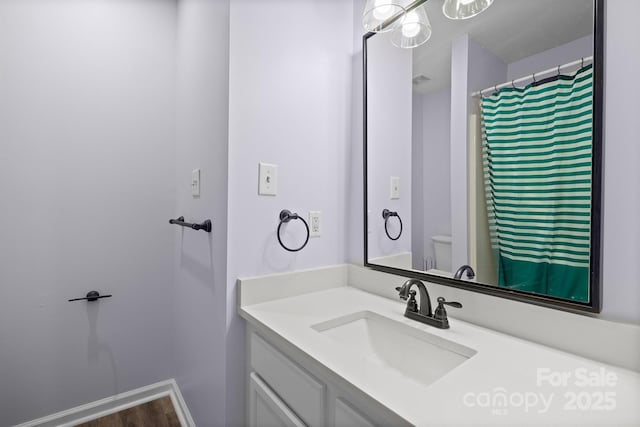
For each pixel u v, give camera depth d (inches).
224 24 42.5
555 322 30.5
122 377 64.1
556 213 31.1
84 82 58.9
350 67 56.0
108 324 62.3
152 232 66.9
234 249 42.4
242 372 43.9
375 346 39.8
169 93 68.6
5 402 53.1
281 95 46.5
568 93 30.3
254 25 43.3
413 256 45.1
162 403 66.1
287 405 33.8
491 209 36.5
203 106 51.3
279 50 46.2
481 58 37.2
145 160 65.9
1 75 51.5
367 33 52.5
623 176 27.2
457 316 38.9
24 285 54.1
